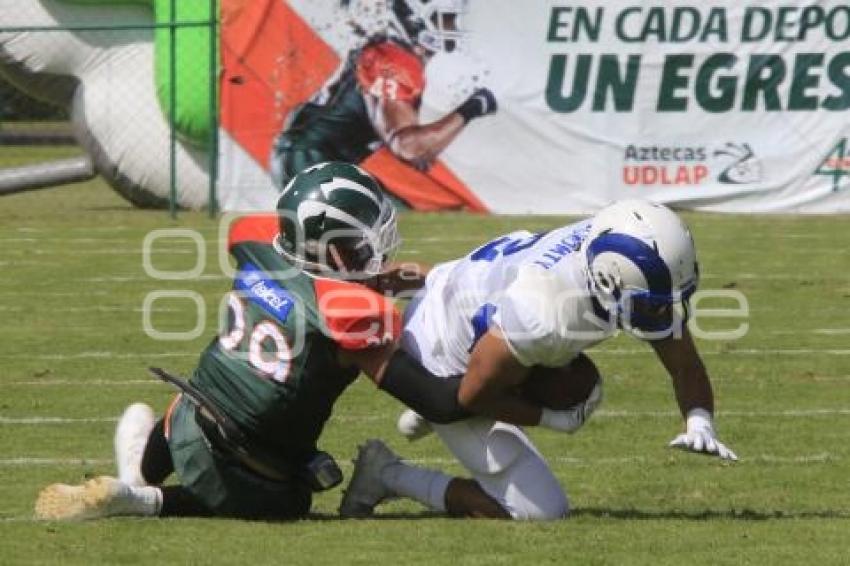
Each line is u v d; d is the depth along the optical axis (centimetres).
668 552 1933
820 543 1991
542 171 6819
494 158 6800
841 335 3997
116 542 1981
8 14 7000
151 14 6931
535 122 6788
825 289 4778
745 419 2972
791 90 6812
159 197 6938
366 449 2189
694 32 6769
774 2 6756
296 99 6719
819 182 6869
